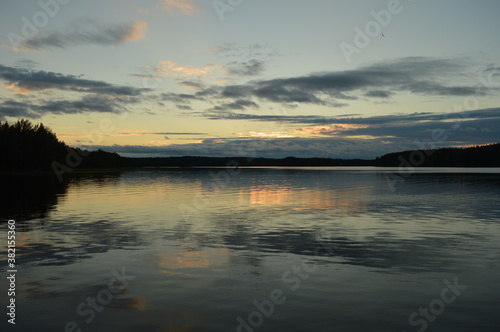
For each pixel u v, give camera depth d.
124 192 39.56
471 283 9.26
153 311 7.53
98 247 13.46
